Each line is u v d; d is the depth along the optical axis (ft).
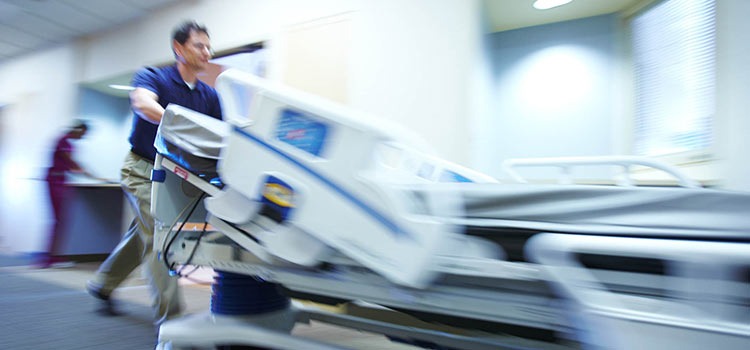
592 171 11.67
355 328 4.63
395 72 10.26
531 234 3.24
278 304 5.10
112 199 17.06
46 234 15.79
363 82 10.68
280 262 4.14
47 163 15.47
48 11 15.94
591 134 11.76
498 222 3.28
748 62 7.10
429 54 9.85
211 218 4.35
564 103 12.12
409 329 4.13
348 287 3.75
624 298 2.79
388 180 3.65
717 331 2.31
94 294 8.01
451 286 3.37
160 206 4.98
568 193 3.14
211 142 4.24
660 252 2.43
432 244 3.09
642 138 11.12
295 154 3.72
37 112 20.20
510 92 12.87
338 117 3.53
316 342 4.05
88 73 18.15
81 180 16.08
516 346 3.49
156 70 6.39
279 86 3.92
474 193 3.46
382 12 10.52
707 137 8.83
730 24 7.52
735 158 7.39
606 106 11.62
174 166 4.69
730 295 2.45
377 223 3.33
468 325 3.70
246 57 13.44
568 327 2.95
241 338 4.33
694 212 2.77
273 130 3.85
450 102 9.54
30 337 6.62
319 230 3.56
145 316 8.02
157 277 6.42
